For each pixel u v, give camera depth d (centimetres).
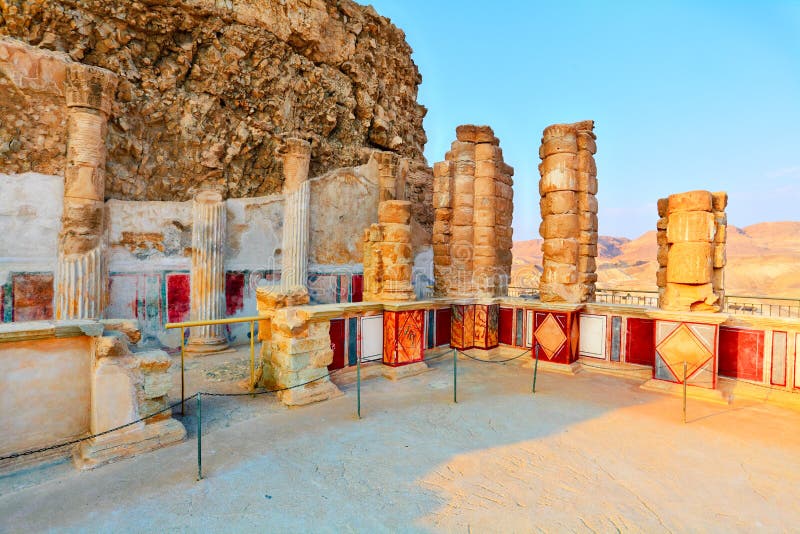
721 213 666
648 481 381
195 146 967
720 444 462
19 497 349
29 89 748
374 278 773
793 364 606
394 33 1552
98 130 799
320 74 1228
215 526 313
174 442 452
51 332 409
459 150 902
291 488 365
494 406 580
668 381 659
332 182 1185
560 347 775
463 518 323
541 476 388
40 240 758
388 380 711
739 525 317
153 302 892
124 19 870
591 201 820
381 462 414
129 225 866
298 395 577
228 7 1001
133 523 315
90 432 434
